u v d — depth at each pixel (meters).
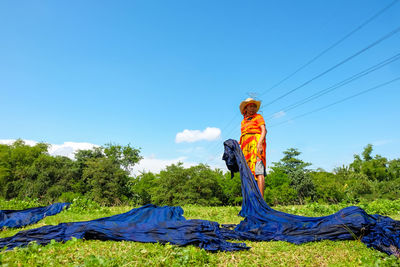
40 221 8.51
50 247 4.49
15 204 12.06
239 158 7.64
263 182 7.75
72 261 3.95
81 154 58.09
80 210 9.97
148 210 7.74
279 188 56.59
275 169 61.53
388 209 11.77
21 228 7.75
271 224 5.91
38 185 49.66
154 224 5.33
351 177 77.44
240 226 6.26
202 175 52.62
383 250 4.61
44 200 49.59
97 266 3.55
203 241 4.79
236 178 54.78
